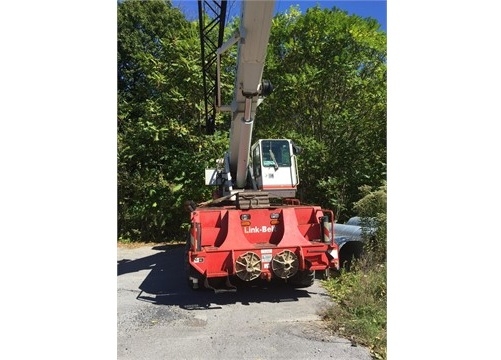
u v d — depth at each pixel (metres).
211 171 7.56
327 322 4.49
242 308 5.07
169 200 10.92
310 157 10.54
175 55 11.34
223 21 5.33
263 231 5.69
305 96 11.34
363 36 11.09
